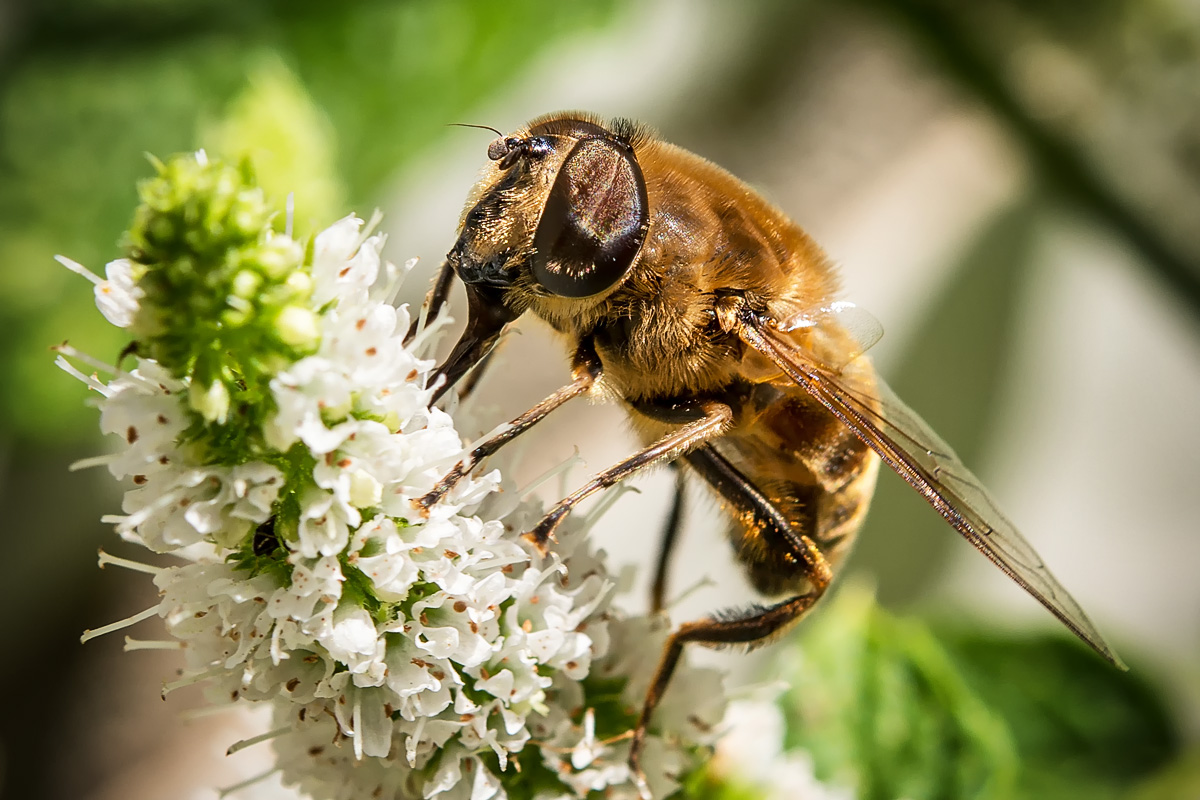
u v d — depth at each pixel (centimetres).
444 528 9
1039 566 10
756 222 10
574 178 9
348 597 9
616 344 10
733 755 10
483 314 10
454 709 9
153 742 12
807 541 10
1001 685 11
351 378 9
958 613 12
